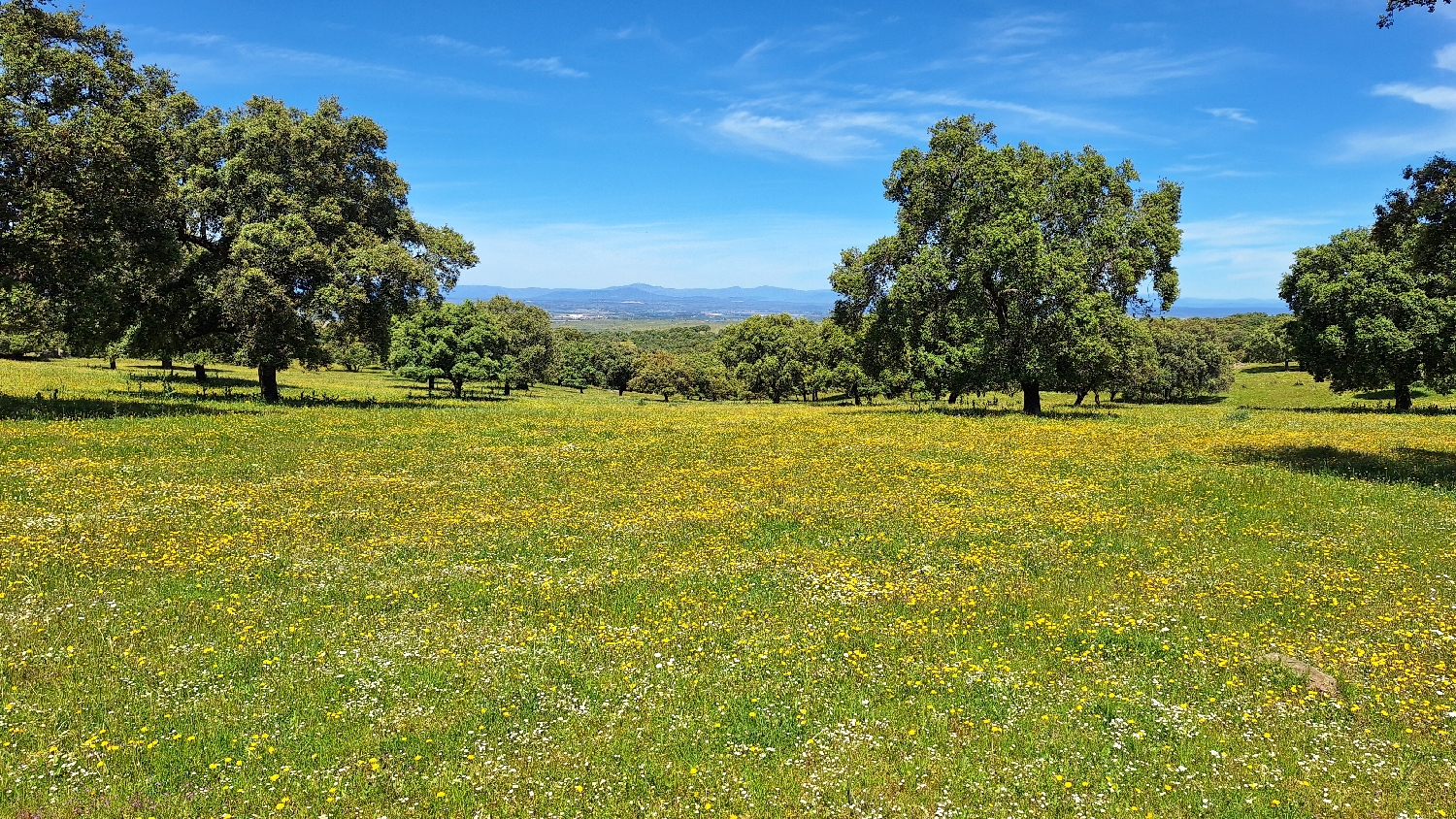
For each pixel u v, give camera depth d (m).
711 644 10.42
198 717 8.22
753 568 13.68
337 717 8.29
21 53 28.70
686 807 6.86
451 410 40.50
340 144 42.56
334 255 39.81
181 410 33.69
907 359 49.84
